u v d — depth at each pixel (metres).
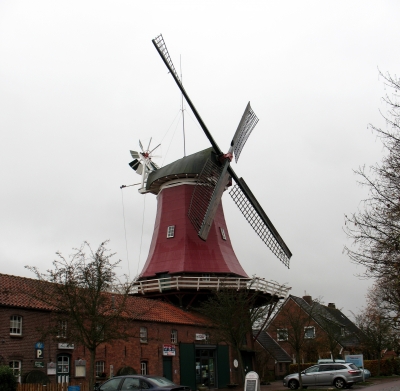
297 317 38.09
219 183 35.47
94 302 19.59
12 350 21.36
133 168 43.06
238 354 26.95
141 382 15.65
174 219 38.56
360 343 50.81
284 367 51.72
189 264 36.22
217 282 33.69
